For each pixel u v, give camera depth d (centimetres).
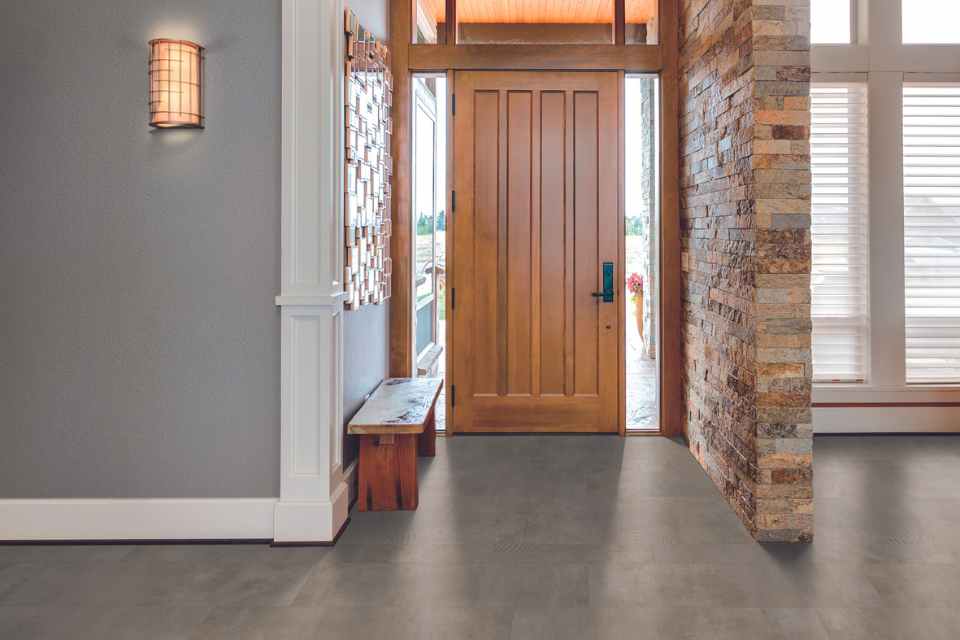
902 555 305
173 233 320
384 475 362
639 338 952
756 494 321
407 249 499
